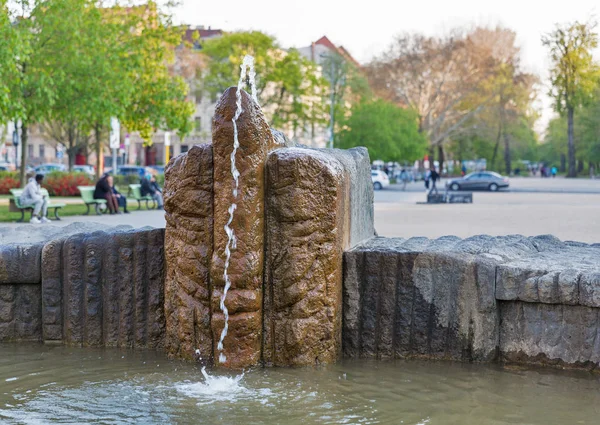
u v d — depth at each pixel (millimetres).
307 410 5820
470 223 24328
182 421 5605
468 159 104812
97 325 7750
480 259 7016
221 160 6824
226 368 6887
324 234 6938
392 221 25312
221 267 6840
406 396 6133
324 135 76875
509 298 6887
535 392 6207
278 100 63188
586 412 5762
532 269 6816
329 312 6996
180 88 37719
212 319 6934
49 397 6172
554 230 21297
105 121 31562
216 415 5719
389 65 79875
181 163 7082
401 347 7219
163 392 6273
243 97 6828
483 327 6992
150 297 7637
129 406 5934
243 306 6832
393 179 82938
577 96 86875
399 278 7227
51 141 79125
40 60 29359
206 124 90562
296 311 6922
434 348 7152
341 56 74312
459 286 7051
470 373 6715
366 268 7277
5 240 8367
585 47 86000
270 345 6980
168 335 7301
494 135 88438
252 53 61562
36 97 29359
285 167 6859
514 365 6922
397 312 7230
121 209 31891
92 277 7738
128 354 7449
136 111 36312
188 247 7094
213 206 6965
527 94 86438
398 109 70688
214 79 62406
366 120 66938
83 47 30359
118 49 31641
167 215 7227
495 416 5680
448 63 79812
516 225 23391
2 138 51531
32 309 7977
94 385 6473
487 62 80750
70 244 7758
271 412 5773
